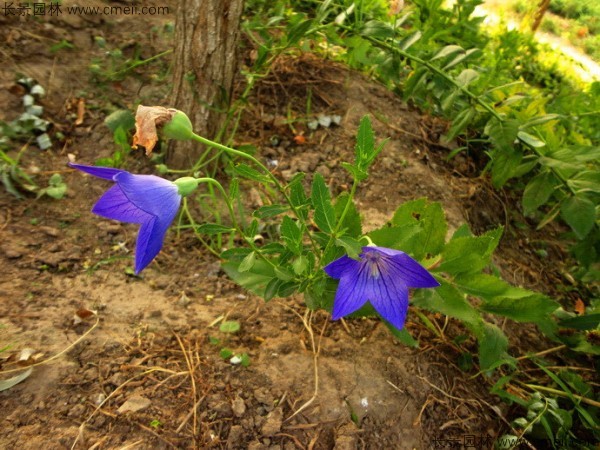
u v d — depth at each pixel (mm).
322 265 281
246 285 310
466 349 354
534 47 940
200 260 375
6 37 467
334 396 294
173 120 237
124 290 338
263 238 399
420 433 293
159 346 303
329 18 566
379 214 439
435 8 588
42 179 393
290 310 346
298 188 277
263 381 293
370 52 512
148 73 499
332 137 493
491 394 331
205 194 396
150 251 212
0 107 418
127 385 276
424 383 318
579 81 935
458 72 598
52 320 303
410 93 498
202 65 391
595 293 481
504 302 334
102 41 504
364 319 349
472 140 537
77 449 244
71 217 378
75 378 273
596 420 324
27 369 270
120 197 223
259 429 271
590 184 430
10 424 246
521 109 539
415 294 315
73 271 342
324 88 534
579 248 454
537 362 372
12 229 355
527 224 535
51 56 473
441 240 325
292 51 550
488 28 1021
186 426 264
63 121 437
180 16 383
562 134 562
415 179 486
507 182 559
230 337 319
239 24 394
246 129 478
